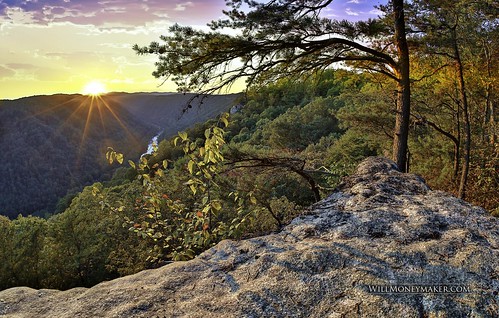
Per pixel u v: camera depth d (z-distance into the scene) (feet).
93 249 56.90
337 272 6.23
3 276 58.75
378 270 6.19
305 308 5.48
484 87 41.52
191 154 12.29
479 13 32.12
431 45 28.73
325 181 34.30
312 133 101.65
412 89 40.83
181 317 5.41
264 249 7.55
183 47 23.44
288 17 22.68
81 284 62.03
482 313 5.02
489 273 5.87
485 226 7.78
